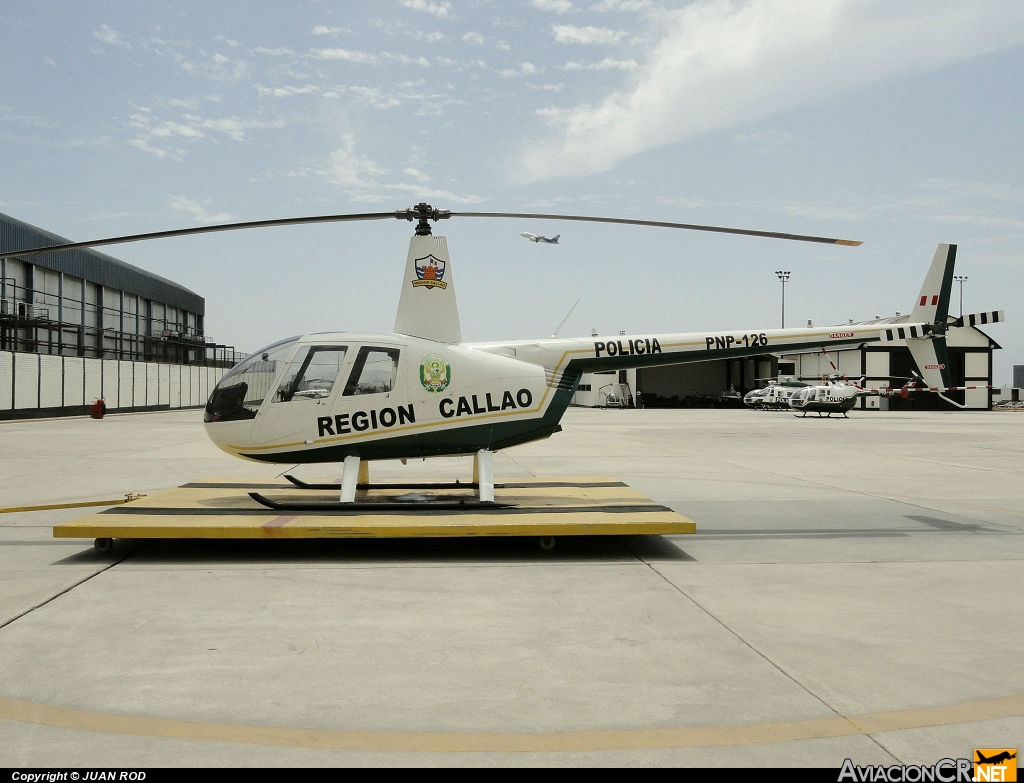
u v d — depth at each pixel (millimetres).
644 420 35156
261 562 5727
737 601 4676
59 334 39500
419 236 7000
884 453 16172
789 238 6543
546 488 7875
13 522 7547
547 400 7137
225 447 6840
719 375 68812
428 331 7027
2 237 35094
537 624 4191
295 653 3697
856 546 6453
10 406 31594
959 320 9164
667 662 3592
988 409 53812
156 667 3490
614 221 6625
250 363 6863
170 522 5824
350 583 5094
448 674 3426
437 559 5875
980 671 3492
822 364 56875
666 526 5867
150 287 53594
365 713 3004
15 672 3412
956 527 7355
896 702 3135
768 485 10633
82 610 4398
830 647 3816
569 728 2877
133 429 24594
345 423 6684
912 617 4348
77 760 2607
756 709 3057
